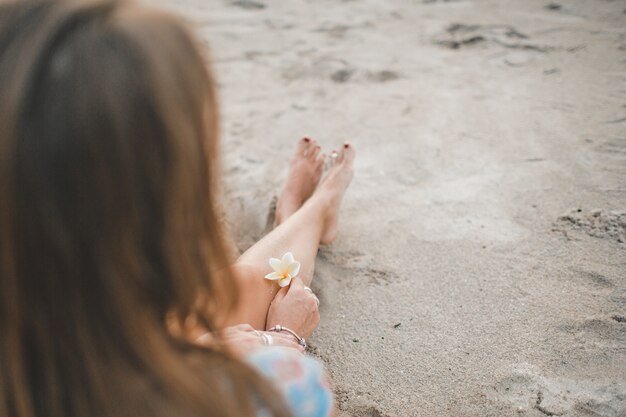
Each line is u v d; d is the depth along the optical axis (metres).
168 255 0.67
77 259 0.64
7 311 0.66
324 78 3.53
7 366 0.68
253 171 2.69
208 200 0.71
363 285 2.01
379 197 2.46
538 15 4.15
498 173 2.52
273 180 2.62
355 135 2.91
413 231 2.24
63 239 0.63
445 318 1.86
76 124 0.60
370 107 3.16
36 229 0.63
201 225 0.70
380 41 3.98
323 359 1.75
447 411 1.56
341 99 3.28
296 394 0.85
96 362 0.67
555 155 2.59
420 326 1.84
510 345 1.73
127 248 0.64
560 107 2.97
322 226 2.09
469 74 3.42
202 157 0.68
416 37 4.00
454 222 2.27
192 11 4.72
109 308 0.66
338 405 1.60
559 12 4.17
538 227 2.19
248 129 3.04
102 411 0.69
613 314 1.79
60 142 0.60
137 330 0.67
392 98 3.23
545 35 3.81
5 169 0.61
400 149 2.76
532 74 3.34
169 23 0.65
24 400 0.68
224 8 4.79
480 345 1.75
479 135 2.81
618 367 1.62
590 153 2.57
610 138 2.66
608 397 1.54
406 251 2.15
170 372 0.69
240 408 0.74
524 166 2.54
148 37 0.63
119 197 0.62
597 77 3.22
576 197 2.31
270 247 1.82
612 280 1.91
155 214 0.65
